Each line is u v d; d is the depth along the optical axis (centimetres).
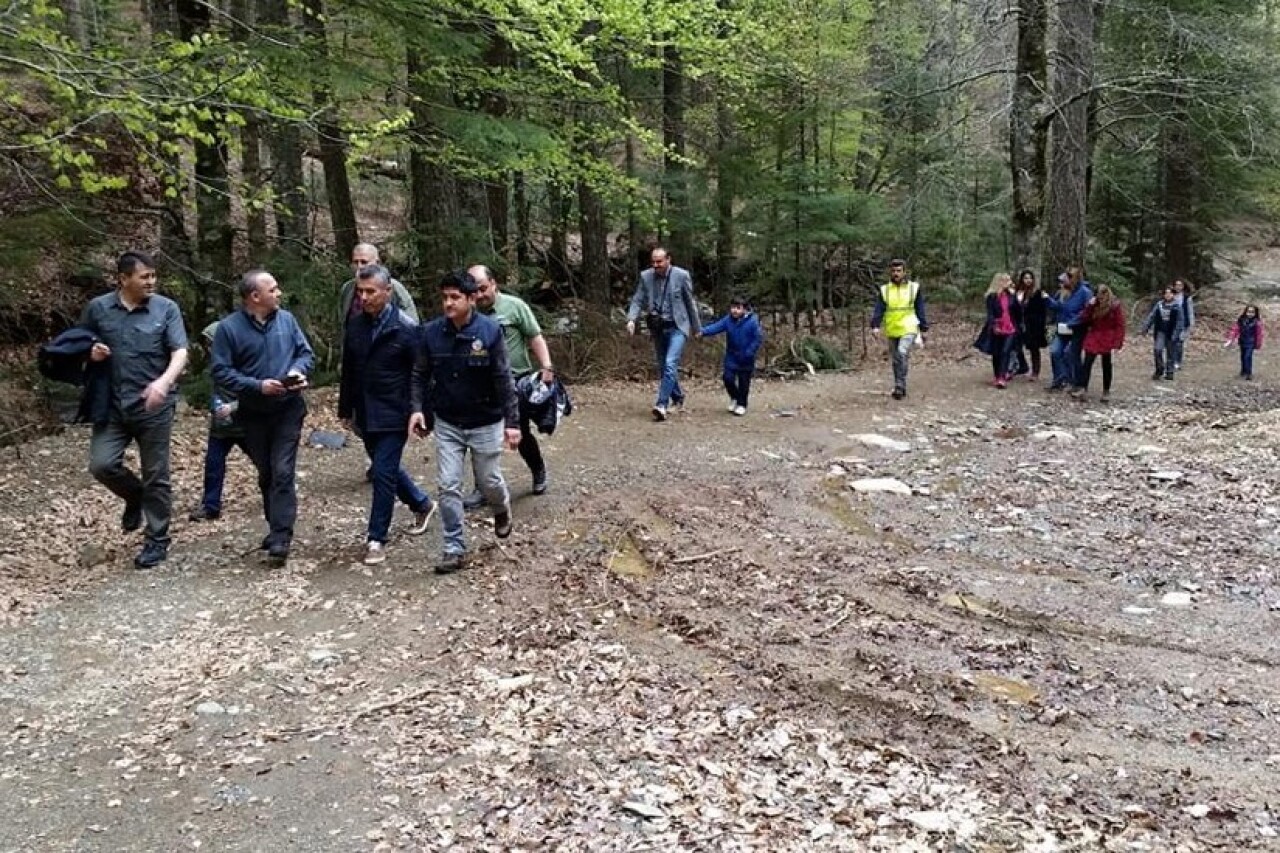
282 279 1166
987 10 1653
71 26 1273
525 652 503
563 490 803
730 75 1359
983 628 530
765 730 423
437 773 391
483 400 619
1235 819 356
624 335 1476
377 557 635
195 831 355
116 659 495
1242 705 441
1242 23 1936
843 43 1798
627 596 578
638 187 1313
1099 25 2005
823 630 527
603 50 1208
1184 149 2259
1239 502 757
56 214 1033
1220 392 1417
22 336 1162
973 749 407
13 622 536
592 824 354
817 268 1977
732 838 345
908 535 698
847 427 1094
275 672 482
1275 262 3228
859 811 361
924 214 2020
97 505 754
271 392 588
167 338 621
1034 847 340
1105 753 403
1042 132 1598
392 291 697
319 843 347
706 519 729
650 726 427
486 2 959
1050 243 1847
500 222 1572
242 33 1018
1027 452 968
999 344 1381
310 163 1842
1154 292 2500
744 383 1151
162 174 790
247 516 729
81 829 357
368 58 1114
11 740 418
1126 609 554
